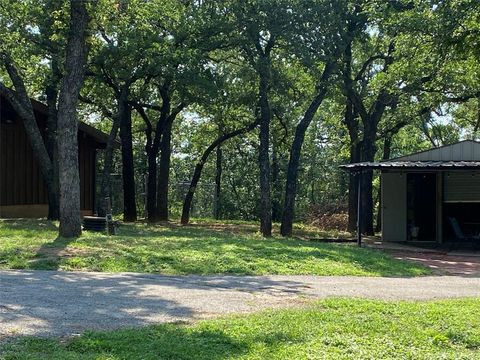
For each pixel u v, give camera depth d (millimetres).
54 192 20125
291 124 29938
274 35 20359
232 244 14461
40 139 19922
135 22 19750
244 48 21172
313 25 19938
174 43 20844
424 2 12516
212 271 11328
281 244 15211
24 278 9844
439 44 9398
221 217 37719
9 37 18797
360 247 17000
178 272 11141
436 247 18297
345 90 21984
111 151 21562
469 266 14336
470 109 29766
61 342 5828
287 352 5598
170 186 37906
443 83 19438
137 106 25469
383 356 5633
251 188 38156
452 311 7727
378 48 24156
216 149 37781
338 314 7348
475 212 19750
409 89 21078
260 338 6062
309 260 12836
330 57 20203
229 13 20672
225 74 23906
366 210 24172
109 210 18188
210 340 5961
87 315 7133
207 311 7613
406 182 19922
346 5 20609
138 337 5988
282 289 9695
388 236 19875
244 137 36219
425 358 5641
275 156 37156
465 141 19219
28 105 19766
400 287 10453
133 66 20328
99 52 19359
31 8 18656
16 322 6609
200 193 38000
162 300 8297
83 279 9945
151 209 26156
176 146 41625
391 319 7164
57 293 8547
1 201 22453
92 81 22047
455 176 19578
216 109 25359
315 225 30984
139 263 11625
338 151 37312
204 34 20828
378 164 17594
